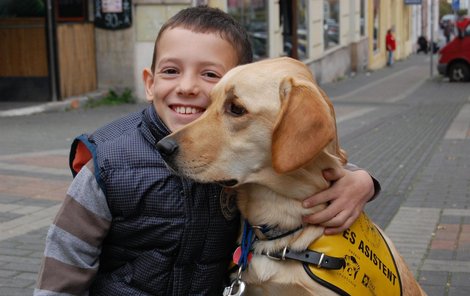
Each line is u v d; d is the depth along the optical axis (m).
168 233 2.37
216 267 2.50
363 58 29.50
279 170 2.24
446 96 18.33
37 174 7.76
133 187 2.34
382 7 33.59
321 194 2.43
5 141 10.21
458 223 5.97
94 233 2.36
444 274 4.74
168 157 2.33
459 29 22.55
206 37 2.47
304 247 2.42
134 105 15.10
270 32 18.89
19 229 5.69
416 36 49.34
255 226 2.48
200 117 2.44
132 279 2.43
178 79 2.47
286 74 2.38
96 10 15.27
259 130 2.36
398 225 5.94
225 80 2.42
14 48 14.08
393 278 2.62
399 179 7.84
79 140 2.47
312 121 2.23
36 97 14.21
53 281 2.31
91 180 2.35
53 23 13.90
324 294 2.39
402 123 12.86
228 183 2.40
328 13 24.92
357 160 9.09
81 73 14.99
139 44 15.34
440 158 9.20
